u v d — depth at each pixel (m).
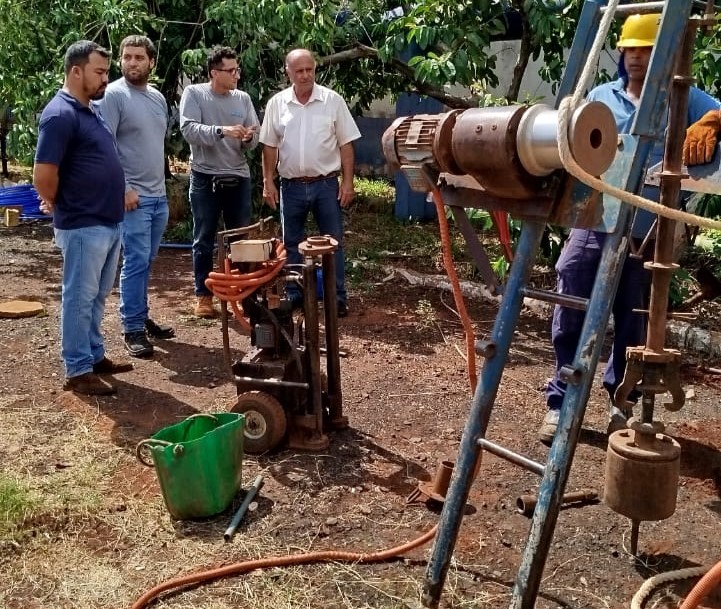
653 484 2.61
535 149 2.04
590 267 3.57
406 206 9.51
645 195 3.44
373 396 4.52
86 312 4.44
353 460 3.72
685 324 5.39
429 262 7.60
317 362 3.73
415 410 4.33
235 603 2.69
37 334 5.62
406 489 3.46
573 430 2.20
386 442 3.92
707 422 4.16
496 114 2.10
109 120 4.88
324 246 3.73
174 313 6.19
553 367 5.02
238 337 5.61
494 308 6.32
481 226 6.58
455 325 5.91
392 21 7.17
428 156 2.31
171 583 2.75
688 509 3.32
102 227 4.36
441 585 2.57
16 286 6.99
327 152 5.77
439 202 2.40
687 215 1.96
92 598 2.72
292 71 5.64
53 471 3.60
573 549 3.03
